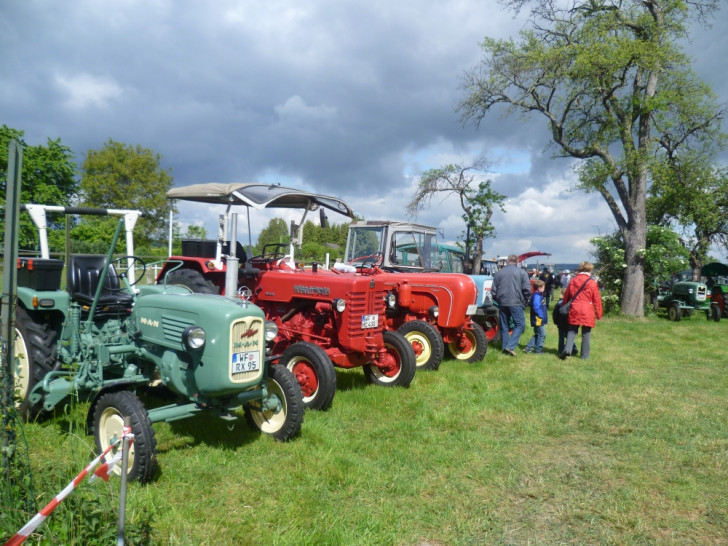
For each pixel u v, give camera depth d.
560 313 8.24
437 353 6.77
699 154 15.75
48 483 2.54
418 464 3.87
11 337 2.48
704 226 16.88
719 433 4.76
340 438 4.29
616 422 5.04
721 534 3.07
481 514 3.20
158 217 33.81
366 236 8.99
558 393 5.98
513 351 8.25
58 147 23.81
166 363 3.75
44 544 2.17
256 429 4.32
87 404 4.64
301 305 5.88
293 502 3.21
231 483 3.44
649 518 3.23
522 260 21.25
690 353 8.99
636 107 14.39
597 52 13.44
